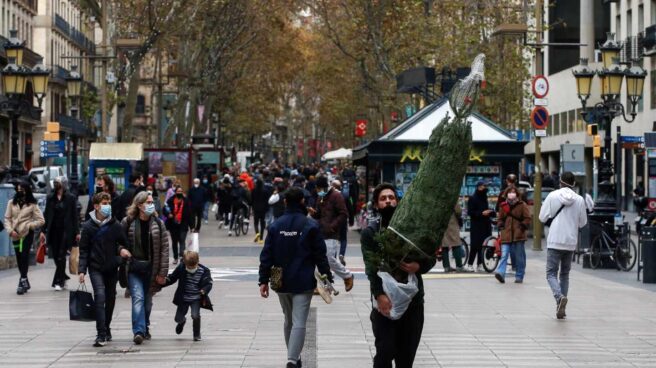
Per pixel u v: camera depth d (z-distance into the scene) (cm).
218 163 6500
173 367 1331
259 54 8269
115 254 1527
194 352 1446
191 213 3081
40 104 3194
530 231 4162
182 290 1545
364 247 1036
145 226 1539
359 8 5912
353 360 1375
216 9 6200
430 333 1625
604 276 2566
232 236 4156
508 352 1445
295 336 1284
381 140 3569
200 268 1552
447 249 2672
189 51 6188
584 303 2011
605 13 7312
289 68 8994
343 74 8256
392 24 5831
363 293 2205
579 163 3616
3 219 2736
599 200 2758
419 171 1011
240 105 9275
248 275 2600
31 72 3181
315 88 11738
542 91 3400
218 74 7088
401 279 1013
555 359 1390
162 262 1543
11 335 1609
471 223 2694
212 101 8025
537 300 2062
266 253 1300
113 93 4981
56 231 2253
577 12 7638
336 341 1539
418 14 5578
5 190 2748
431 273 2642
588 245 2902
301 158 16238
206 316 1820
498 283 2392
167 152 5119
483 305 1980
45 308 1941
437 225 1002
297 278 1288
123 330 1670
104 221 1540
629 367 1334
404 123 3631
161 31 4894
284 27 7981
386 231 1006
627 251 2717
